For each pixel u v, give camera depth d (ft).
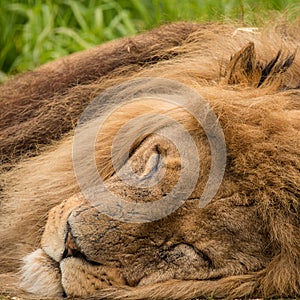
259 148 23.25
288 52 26.78
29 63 48.24
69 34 48.37
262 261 23.11
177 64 28.68
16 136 29.86
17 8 51.06
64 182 26.11
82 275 22.91
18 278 25.04
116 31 49.47
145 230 22.82
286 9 32.58
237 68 25.41
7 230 26.81
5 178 28.50
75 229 22.81
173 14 45.73
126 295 22.77
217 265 23.03
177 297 22.81
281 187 22.98
